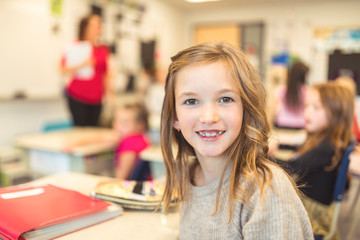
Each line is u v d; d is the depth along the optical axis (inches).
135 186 42.2
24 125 129.6
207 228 27.3
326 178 59.4
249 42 233.5
